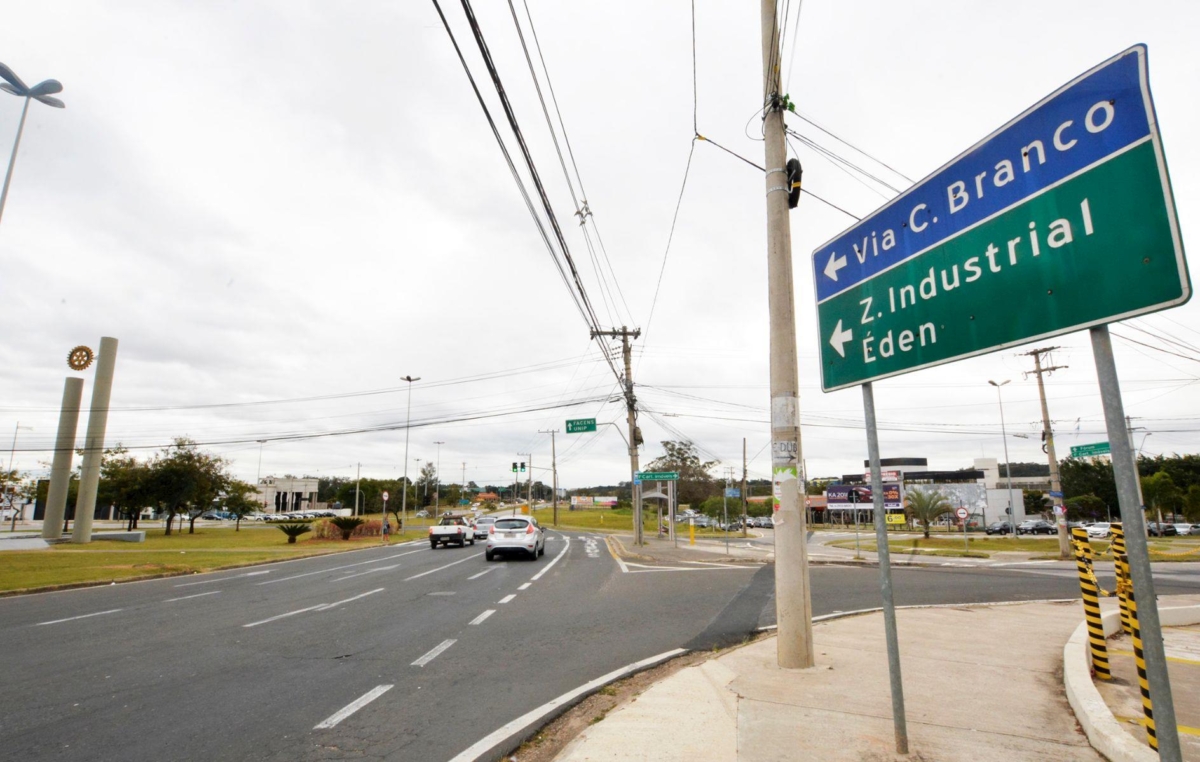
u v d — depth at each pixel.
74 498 65.38
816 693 5.75
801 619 6.67
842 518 91.25
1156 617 2.49
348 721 5.43
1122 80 2.94
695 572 18.14
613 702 6.00
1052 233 3.22
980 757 4.29
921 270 4.17
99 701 5.96
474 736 5.07
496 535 22.94
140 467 46.06
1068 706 5.39
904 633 8.57
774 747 4.48
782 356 6.96
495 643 8.59
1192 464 62.25
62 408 37.66
